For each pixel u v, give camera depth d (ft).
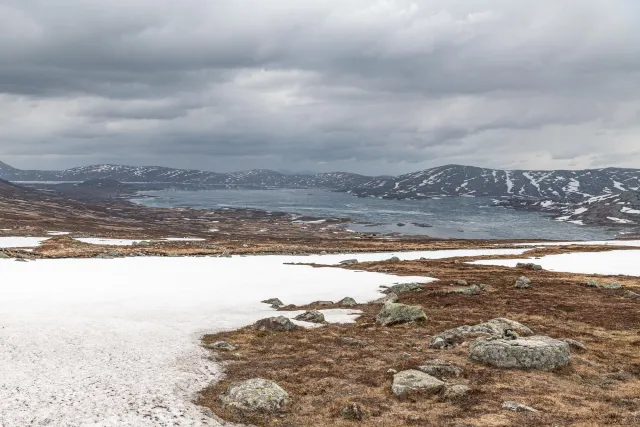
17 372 85.66
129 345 108.68
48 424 63.72
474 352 96.78
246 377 87.81
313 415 69.77
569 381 84.28
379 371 90.22
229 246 451.12
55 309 156.25
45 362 92.63
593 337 121.70
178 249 404.77
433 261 349.20
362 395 77.36
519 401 72.49
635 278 258.37
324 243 511.40
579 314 154.20
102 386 79.71
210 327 134.62
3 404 70.18
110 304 169.17
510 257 389.39
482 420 64.80
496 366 91.56
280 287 222.07
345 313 165.17
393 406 72.18
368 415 68.59
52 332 117.50
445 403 72.59
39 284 209.67
